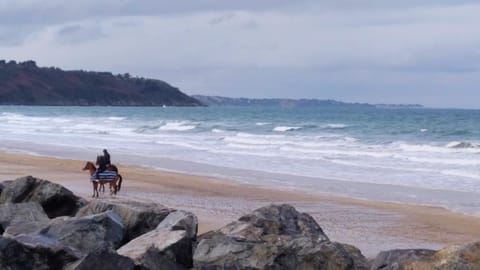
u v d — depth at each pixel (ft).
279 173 103.55
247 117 382.42
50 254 31.17
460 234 59.00
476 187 88.89
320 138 181.68
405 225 62.54
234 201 74.74
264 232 38.17
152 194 79.00
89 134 206.39
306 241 34.50
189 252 34.55
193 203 72.43
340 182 93.40
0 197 49.26
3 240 30.55
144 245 33.96
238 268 31.40
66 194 48.93
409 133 207.82
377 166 112.37
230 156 130.52
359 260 35.27
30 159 121.90
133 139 181.88
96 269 29.12
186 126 255.09
